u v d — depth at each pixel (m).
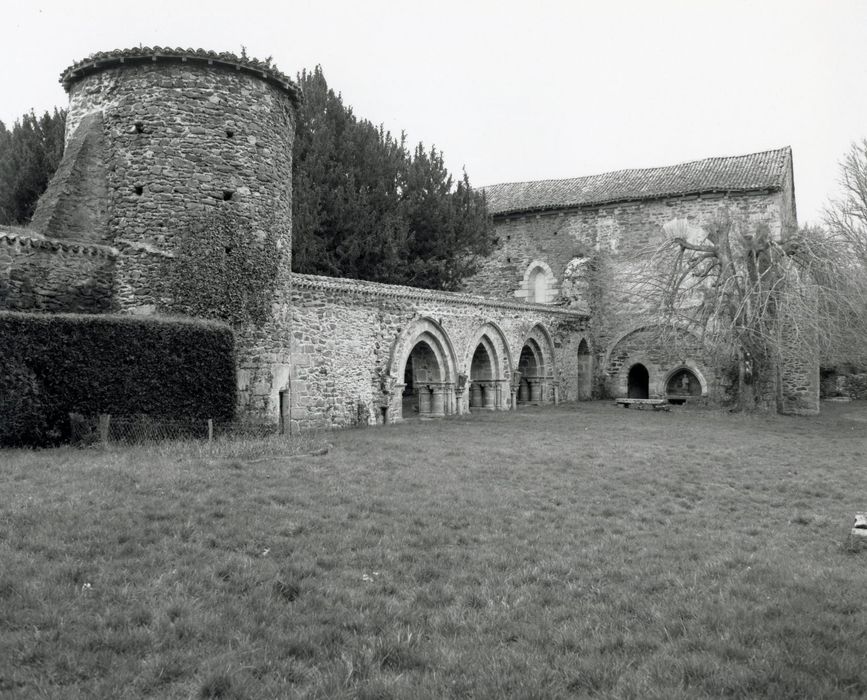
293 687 4.34
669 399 30.73
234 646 4.84
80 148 13.52
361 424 18.45
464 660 4.70
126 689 4.25
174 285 13.52
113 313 13.31
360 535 7.32
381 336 19.34
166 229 13.52
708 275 24.53
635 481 11.01
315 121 24.83
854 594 5.98
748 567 6.71
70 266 12.95
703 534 8.05
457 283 28.12
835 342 24.95
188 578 5.88
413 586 6.07
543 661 4.71
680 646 4.93
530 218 34.06
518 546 7.32
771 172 30.17
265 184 14.49
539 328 27.53
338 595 5.76
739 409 24.19
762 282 22.41
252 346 14.24
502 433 17.06
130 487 8.34
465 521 8.18
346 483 9.55
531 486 10.38
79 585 5.64
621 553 7.19
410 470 10.93
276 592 5.77
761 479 11.53
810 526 8.63
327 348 17.56
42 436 11.21
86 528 6.83
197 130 13.77
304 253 22.33
